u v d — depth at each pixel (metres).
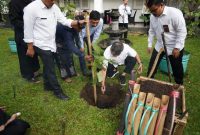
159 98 2.66
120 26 6.85
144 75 4.41
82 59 4.25
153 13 3.09
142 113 2.60
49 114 3.33
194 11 6.55
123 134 2.67
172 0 7.44
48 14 3.20
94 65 3.31
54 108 3.46
